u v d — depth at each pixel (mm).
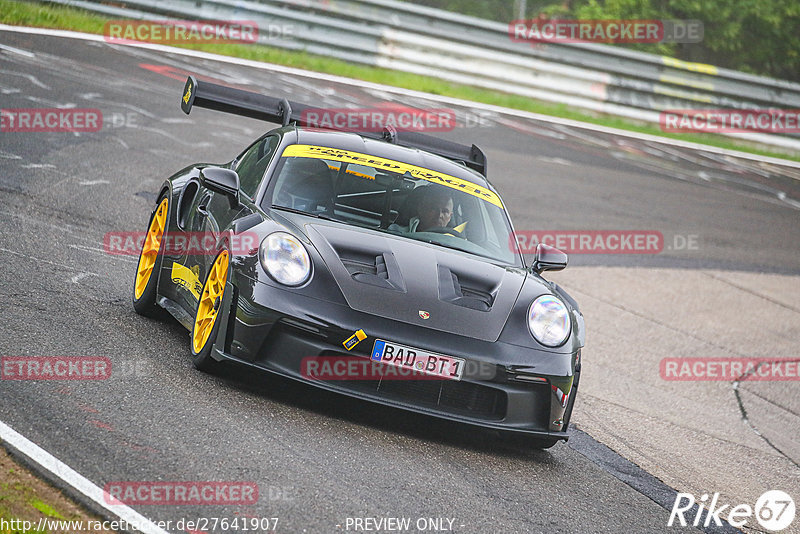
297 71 66562
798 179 72188
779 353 35469
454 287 18500
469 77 74875
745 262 47562
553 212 47250
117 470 13352
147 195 34219
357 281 17562
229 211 19766
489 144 58844
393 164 22031
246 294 17250
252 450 15055
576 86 76875
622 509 17078
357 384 17078
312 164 21109
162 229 22125
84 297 21938
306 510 13312
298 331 17000
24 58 51281
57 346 18047
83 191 32625
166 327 21406
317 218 19578
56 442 13836
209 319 18422
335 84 65062
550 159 59188
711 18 108625
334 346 16906
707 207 57250
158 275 21281
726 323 37781
